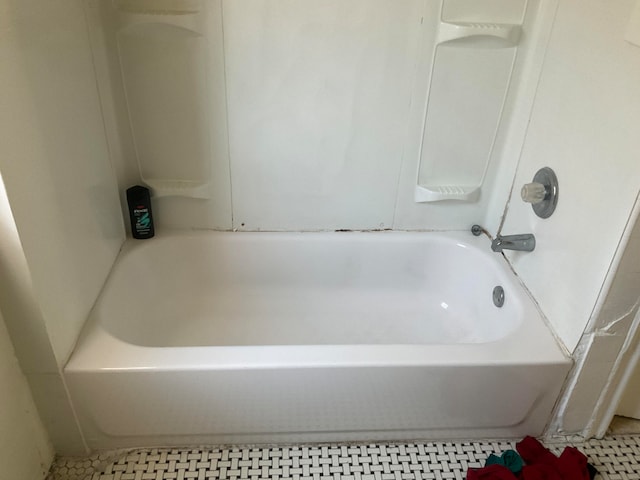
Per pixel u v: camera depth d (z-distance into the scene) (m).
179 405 1.44
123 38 1.53
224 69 1.60
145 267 1.80
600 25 1.30
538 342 1.49
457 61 1.63
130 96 1.63
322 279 2.01
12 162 1.08
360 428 1.58
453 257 1.95
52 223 1.27
